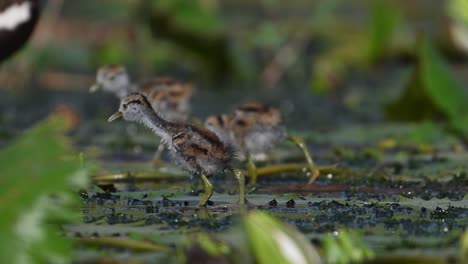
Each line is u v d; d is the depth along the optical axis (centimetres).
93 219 959
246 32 2305
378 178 1191
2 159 782
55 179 749
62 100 1941
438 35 2303
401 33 2414
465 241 774
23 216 729
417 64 1675
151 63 2209
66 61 2266
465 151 1415
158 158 1331
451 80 1573
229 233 892
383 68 2338
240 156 1089
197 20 2136
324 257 774
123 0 2425
